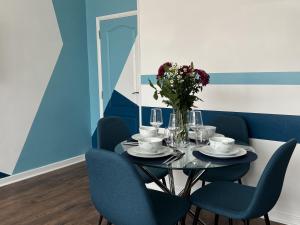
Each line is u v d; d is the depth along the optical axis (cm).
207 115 302
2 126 357
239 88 279
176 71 205
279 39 254
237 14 272
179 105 212
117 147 218
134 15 404
